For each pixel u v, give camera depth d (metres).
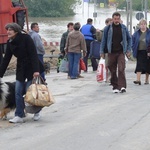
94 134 12.35
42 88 13.84
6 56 14.01
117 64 19.47
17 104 14.00
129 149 10.91
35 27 21.19
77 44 24.95
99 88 21.11
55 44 42.50
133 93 19.41
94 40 28.77
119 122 13.73
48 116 15.00
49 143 11.57
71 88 21.34
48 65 29.88
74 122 13.92
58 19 108.38
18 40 13.70
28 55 13.81
